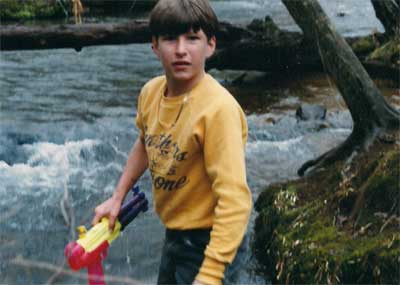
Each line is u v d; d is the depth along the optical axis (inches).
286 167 162.1
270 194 129.7
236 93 227.8
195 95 76.2
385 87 222.7
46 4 383.6
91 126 193.8
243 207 70.9
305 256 103.4
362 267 96.5
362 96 130.0
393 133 127.3
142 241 128.3
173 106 77.5
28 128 190.5
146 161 89.8
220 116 73.6
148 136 81.5
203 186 77.3
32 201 147.3
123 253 124.3
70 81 249.0
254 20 243.4
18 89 236.7
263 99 220.1
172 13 74.4
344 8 366.0
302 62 243.3
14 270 115.3
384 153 117.0
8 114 204.4
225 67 241.4
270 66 243.1
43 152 175.0
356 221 107.0
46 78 253.9
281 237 111.4
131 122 198.4
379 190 107.4
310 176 130.7
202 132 74.4
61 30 222.2
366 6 371.2
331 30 134.9
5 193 151.7
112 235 81.5
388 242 97.4
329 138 182.2
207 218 77.9
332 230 107.0
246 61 240.5
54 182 158.4
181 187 77.9
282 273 105.5
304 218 113.6
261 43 238.1
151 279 116.5
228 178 71.4
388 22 231.9
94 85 243.3
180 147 76.3
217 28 78.7
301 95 224.1
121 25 227.6
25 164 168.6
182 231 79.4
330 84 235.0
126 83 246.8
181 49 74.9
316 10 136.3
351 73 131.6
